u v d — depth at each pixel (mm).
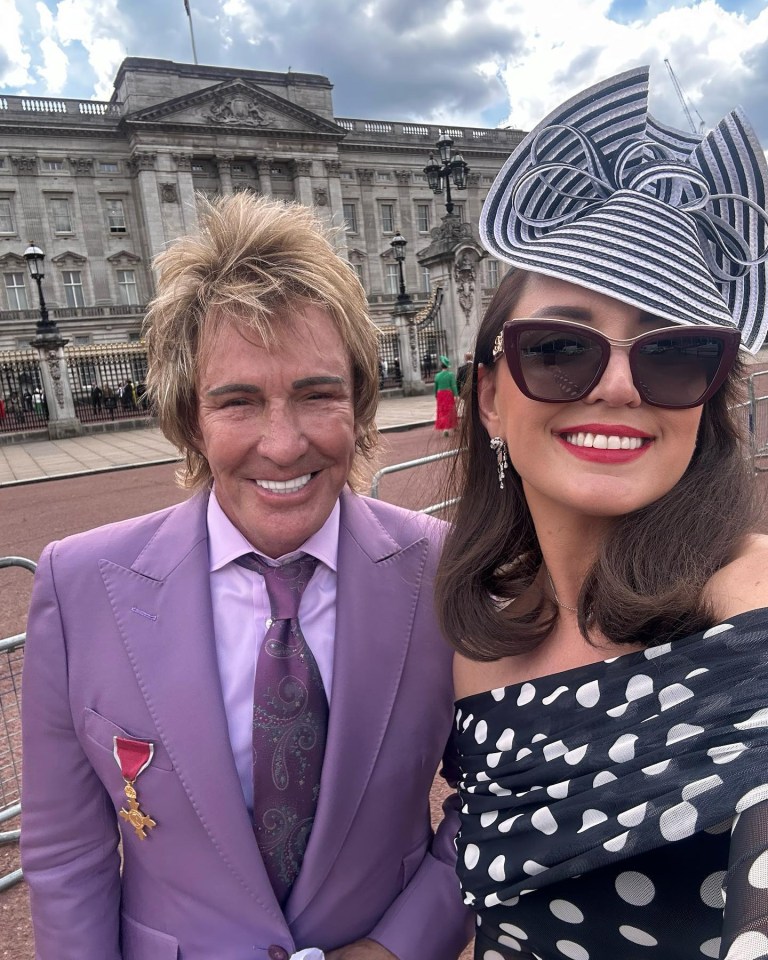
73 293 42188
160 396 1338
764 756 781
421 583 1414
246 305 1131
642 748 925
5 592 6090
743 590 932
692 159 1090
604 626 1025
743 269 1078
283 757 1218
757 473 1117
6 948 2307
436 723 1376
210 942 1240
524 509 1316
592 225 1028
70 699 1269
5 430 23094
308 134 45000
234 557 1311
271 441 1184
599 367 990
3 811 2898
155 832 1228
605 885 945
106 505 10438
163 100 42406
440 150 19000
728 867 772
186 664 1234
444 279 22859
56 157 41250
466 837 1165
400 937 1296
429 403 22297
